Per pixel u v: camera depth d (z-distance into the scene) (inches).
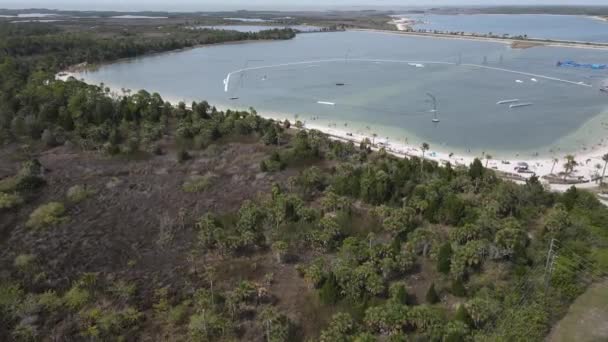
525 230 2903.5
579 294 2348.7
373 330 2149.4
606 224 2928.2
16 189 3585.1
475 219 2955.2
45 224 3159.5
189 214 3339.1
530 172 4234.7
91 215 3319.4
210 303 2343.8
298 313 2337.6
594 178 4010.8
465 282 2502.5
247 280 2610.7
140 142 4726.9
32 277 2615.7
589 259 2576.3
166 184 3843.5
